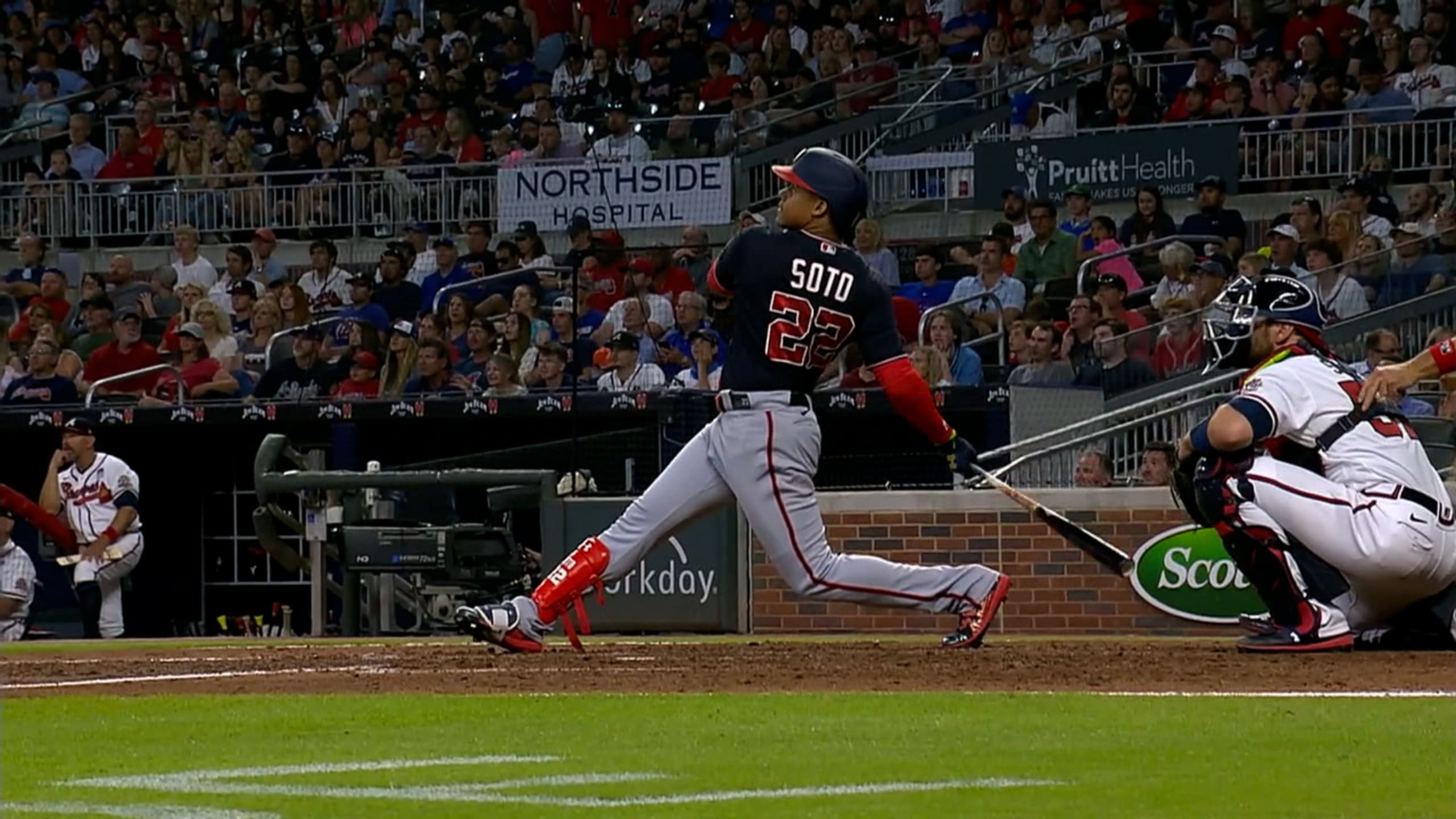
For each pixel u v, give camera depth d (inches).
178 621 2618.1
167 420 2429.9
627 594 1824.6
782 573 1127.6
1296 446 1192.8
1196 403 1903.3
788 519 1103.6
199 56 3599.9
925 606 1173.1
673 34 3275.1
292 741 771.4
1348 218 2349.9
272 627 2471.7
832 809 567.2
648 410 2213.3
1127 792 603.2
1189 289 2356.1
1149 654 1179.3
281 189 3053.6
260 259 3002.0
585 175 2886.3
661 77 3235.7
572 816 556.7
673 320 2551.7
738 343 1095.6
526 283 2642.7
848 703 883.4
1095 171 2679.6
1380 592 1155.3
